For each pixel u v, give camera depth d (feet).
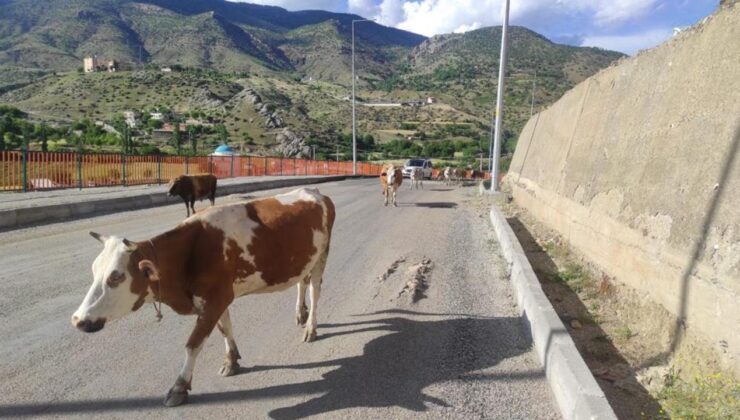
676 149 21.03
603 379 16.26
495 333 21.09
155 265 14.69
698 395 14.30
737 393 13.38
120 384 16.20
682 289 17.48
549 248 35.14
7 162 61.46
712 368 15.07
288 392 16.01
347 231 45.70
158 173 86.89
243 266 16.72
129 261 14.28
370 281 28.86
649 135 24.25
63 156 68.90
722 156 17.65
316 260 19.86
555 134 49.83
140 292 14.55
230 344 17.08
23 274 27.76
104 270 14.06
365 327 21.71
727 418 12.89
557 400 15.37
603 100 33.94
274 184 97.60
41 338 19.49
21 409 14.58
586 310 22.77
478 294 26.58
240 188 86.07
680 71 22.90
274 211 18.35
